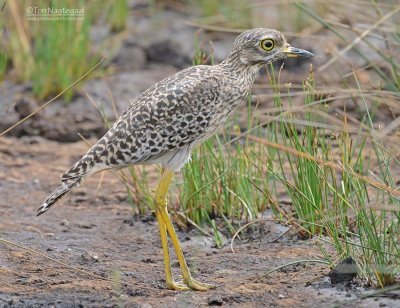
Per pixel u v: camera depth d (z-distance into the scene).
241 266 10.86
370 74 16.27
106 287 10.12
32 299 9.65
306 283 9.90
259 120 15.36
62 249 11.79
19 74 18.81
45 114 17.58
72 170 10.38
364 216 9.81
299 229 11.60
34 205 13.87
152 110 10.42
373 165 14.28
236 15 21.48
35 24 18.91
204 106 10.60
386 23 14.73
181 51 20.62
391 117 15.56
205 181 12.70
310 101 12.06
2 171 15.45
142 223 13.05
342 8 16.86
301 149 11.48
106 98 18.19
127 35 21.34
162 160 10.72
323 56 18.56
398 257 9.70
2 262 11.05
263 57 11.12
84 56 18.59
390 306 8.88
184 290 10.03
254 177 13.22
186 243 12.06
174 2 23.75
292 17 20.23
